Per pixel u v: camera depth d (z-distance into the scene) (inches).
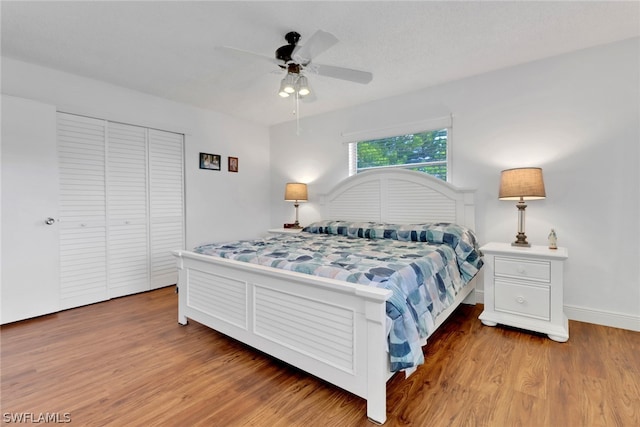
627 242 93.7
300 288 66.2
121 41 91.9
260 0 72.7
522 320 91.8
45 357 79.3
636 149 91.6
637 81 91.0
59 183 112.7
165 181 144.7
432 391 64.1
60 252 113.3
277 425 55.2
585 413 56.7
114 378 69.9
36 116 104.5
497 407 58.8
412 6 75.2
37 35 88.5
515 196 95.9
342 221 143.1
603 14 79.0
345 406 60.2
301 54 74.9
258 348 75.4
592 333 90.8
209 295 89.6
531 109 107.2
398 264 69.7
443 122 125.3
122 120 128.4
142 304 121.3
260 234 187.0
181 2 73.7
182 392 64.9
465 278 99.7
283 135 183.5
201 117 156.9
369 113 146.2
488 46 95.4
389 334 55.4
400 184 134.1
